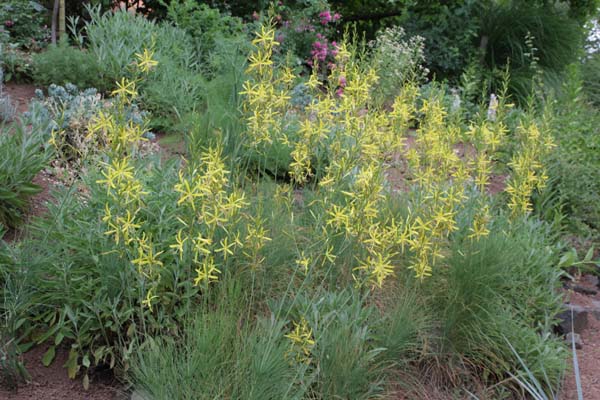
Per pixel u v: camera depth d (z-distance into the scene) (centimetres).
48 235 342
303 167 380
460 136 412
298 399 282
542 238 477
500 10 1116
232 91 524
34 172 420
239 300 336
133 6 970
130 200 288
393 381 340
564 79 1040
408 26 1082
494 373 371
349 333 318
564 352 399
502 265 386
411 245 348
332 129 405
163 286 329
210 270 294
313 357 313
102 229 325
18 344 330
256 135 362
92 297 323
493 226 438
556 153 597
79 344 317
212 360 276
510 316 385
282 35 891
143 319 298
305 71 887
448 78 1052
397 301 362
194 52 718
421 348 358
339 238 369
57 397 306
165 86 615
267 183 418
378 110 402
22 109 605
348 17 1165
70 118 493
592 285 520
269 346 275
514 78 1024
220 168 292
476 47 1105
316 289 361
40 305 334
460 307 371
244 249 343
